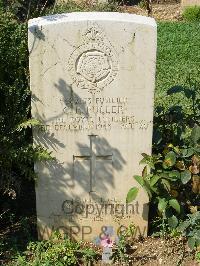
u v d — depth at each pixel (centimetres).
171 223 167
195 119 177
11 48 168
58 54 150
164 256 166
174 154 161
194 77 314
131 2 541
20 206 188
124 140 161
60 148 162
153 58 151
